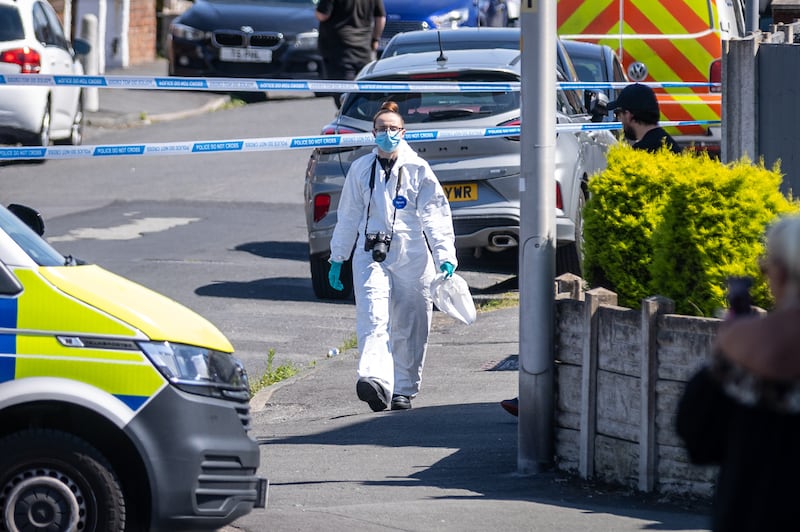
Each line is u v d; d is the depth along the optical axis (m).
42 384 19.92
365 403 34.75
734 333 13.76
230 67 94.62
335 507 24.41
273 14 95.81
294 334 43.41
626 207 26.91
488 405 33.06
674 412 24.12
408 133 40.66
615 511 23.66
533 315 26.38
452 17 81.25
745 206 24.92
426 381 36.28
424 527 22.80
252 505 21.66
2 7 72.00
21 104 71.19
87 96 92.38
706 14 61.25
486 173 44.25
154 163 78.88
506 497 24.95
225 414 21.02
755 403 13.45
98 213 64.88
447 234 32.44
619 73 55.75
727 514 13.55
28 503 20.12
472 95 45.00
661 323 24.19
